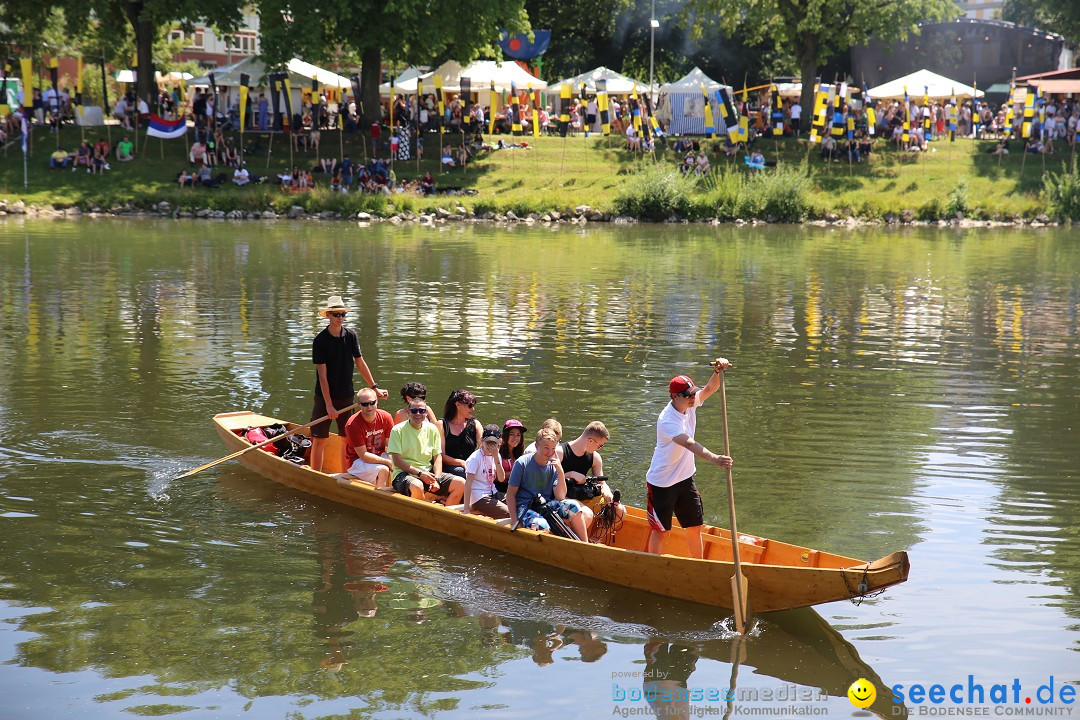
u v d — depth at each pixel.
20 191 51.59
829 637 10.28
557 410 17.88
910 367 21.56
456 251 40.56
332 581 11.39
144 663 9.57
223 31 59.12
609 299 29.78
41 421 16.75
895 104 66.81
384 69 76.62
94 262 35.03
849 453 15.73
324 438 14.57
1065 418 17.73
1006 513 13.30
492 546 12.32
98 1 58.50
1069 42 80.12
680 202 55.38
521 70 66.62
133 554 11.98
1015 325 26.42
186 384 19.19
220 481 14.50
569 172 59.81
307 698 9.04
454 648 9.99
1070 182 56.28
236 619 10.45
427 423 13.57
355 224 50.16
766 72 86.44
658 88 69.25
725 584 10.64
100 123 60.31
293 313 26.50
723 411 10.91
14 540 12.27
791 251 42.66
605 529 12.41
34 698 8.95
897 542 12.34
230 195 52.06
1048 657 9.82
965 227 54.22
